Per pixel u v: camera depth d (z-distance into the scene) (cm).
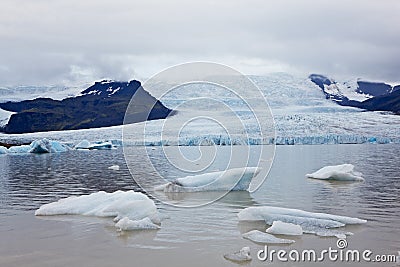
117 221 865
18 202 1128
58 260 630
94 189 1373
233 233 778
